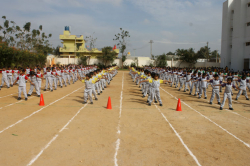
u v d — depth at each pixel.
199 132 6.50
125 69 50.78
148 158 4.72
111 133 6.25
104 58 50.53
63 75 17.14
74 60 48.47
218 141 5.80
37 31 42.28
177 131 6.55
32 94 12.95
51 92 14.02
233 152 5.12
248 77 13.17
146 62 52.84
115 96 12.80
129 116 8.18
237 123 7.49
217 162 4.61
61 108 9.30
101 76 14.70
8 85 15.77
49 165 4.33
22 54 31.41
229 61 38.91
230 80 9.41
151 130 6.60
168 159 4.70
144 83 12.84
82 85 18.47
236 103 11.24
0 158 4.59
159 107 9.90
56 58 48.44
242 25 33.62
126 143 5.54
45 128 6.58
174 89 16.86
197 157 4.82
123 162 4.51
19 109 8.97
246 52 33.38
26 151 4.96
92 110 9.02
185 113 8.84
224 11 39.31
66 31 54.38
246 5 33.16
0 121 7.21
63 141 5.58
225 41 39.03
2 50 27.91
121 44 52.81
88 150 5.07
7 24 35.75
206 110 9.46
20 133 6.10
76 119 7.63
